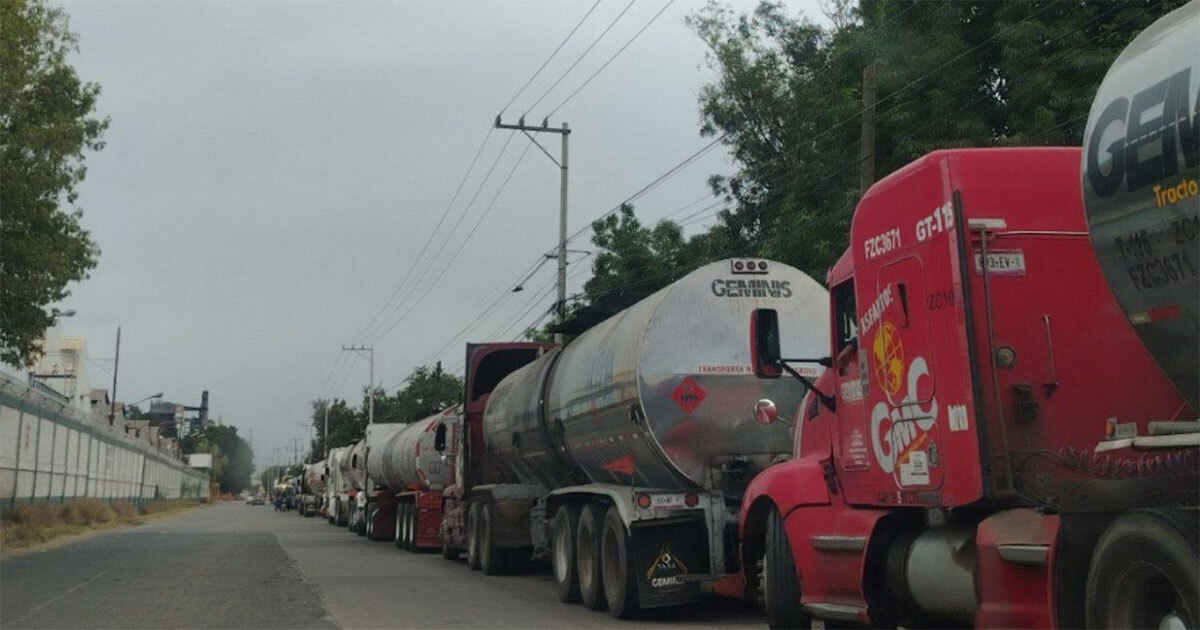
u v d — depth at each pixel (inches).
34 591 650.2
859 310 335.0
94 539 1373.0
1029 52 764.0
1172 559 208.5
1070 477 272.2
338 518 1945.1
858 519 332.2
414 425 1282.0
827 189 1004.6
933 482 292.2
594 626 496.7
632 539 506.3
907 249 307.1
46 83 1068.5
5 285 1079.6
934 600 300.5
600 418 550.9
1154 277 225.0
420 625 495.5
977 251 283.0
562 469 675.4
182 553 1050.7
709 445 498.6
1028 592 256.1
